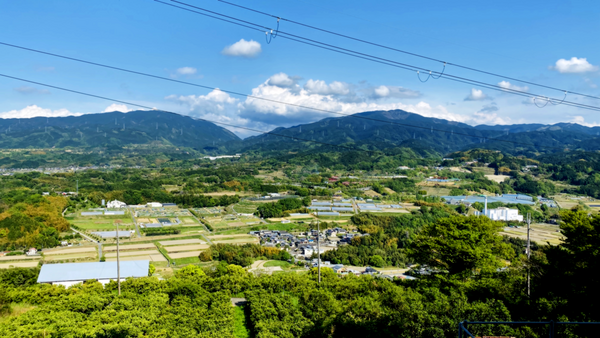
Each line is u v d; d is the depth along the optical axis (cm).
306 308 5344
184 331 4788
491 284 4934
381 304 5066
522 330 3766
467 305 4272
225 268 9200
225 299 6150
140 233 15488
